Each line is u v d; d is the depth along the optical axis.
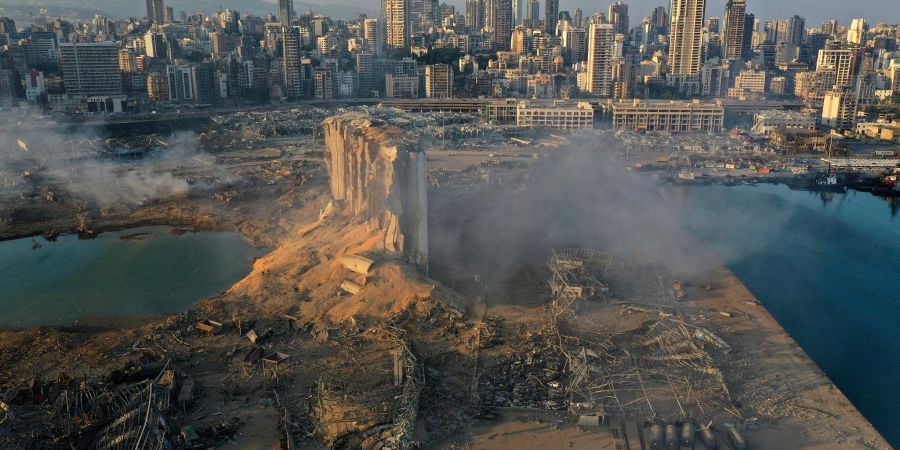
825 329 170.00
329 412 118.88
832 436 116.62
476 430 116.75
